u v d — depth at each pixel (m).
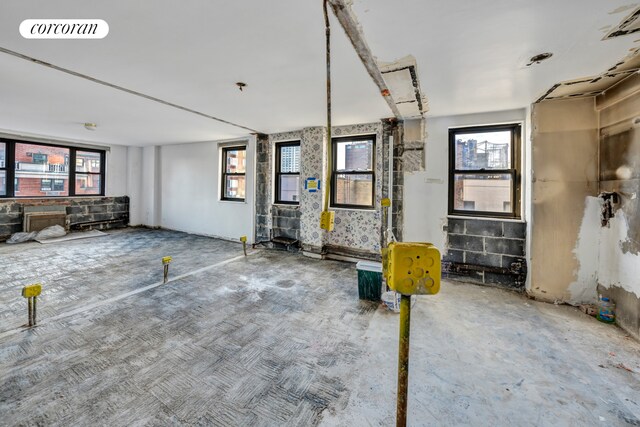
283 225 5.16
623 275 2.42
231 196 6.07
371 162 4.27
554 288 2.96
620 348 2.14
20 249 4.92
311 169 4.62
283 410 1.52
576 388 1.72
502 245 3.38
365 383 1.74
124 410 1.49
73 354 1.96
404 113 3.55
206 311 2.67
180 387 1.67
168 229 7.05
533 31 1.70
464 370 1.88
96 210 6.75
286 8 1.54
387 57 2.08
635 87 2.26
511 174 3.37
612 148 2.56
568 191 2.88
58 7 1.55
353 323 2.49
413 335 2.31
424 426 1.44
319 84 2.65
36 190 5.93
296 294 3.13
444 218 3.67
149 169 7.18
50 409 1.48
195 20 1.66
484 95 2.82
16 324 2.34
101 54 2.11
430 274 0.99
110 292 3.08
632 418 1.50
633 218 2.31
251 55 2.10
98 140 6.24
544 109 2.94
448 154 3.65
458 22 1.62
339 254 4.55
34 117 4.08
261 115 3.82
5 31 1.79
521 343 2.21
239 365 1.89
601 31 1.68
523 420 1.48
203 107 3.48
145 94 3.01
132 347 2.06
